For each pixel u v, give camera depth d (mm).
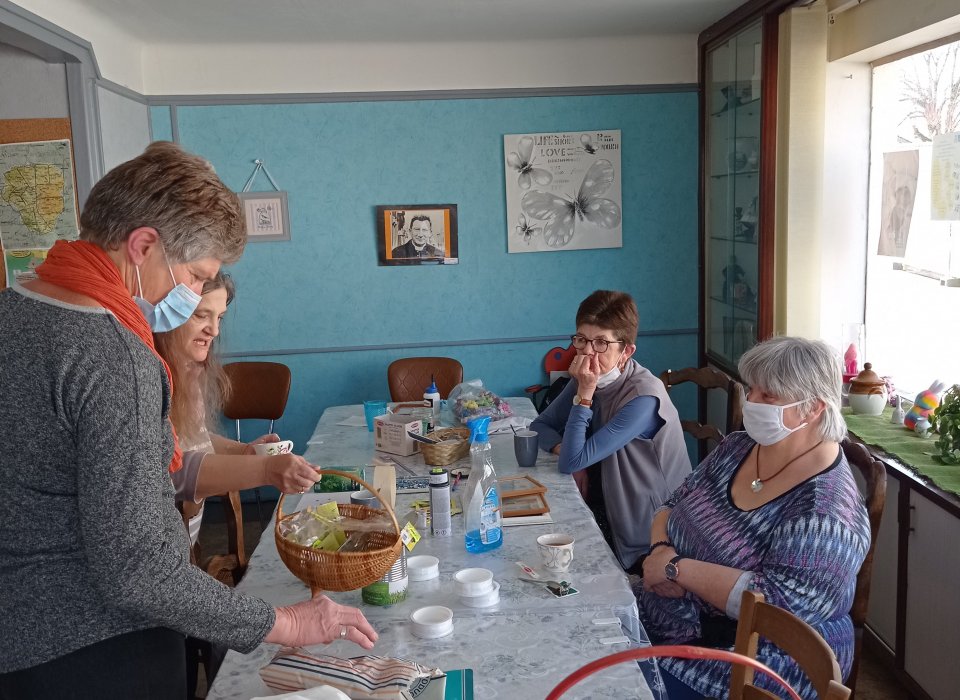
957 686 2207
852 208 3455
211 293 1821
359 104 4344
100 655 1109
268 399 4051
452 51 4344
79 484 1031
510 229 4480
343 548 1525
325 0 3432
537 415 3203
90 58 3541
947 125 2883
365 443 2875
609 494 2432
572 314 4582
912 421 2844
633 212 4508
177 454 1301
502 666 1360
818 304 3438
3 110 3496
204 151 4344
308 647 1441
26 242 3584
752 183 3648
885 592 2643
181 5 3469
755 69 3570
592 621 1515
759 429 1761
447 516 1969
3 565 1068
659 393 2443
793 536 1652
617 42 4383
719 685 1740
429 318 4543
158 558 1056
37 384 1028
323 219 4430
